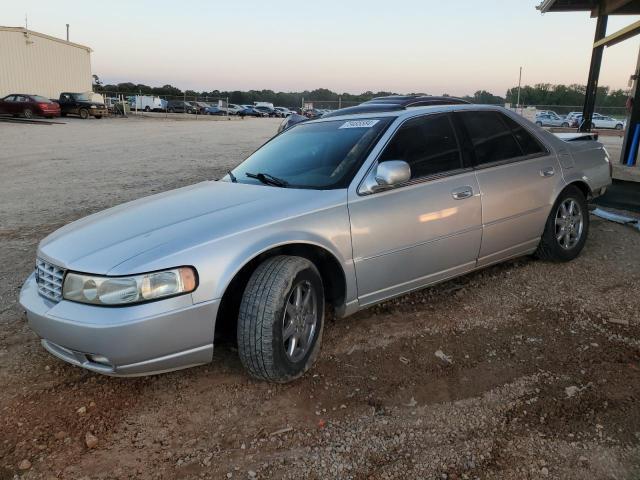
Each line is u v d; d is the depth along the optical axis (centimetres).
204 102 6062
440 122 403
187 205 341
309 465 246
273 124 3428
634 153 1173
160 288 270
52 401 301
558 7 1284
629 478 229
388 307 413
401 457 249
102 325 264
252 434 269
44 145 1769
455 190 387
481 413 278
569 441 253
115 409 293
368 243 341
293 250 330
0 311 423
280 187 361
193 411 289
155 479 241
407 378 314
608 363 320
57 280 291
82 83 4188
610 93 4959
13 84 3591
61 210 789
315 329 323
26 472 246
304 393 303
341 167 359
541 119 3600
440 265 387
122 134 2277
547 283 448
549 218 466
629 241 561
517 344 348
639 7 1171
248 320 291
